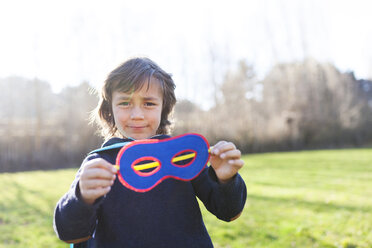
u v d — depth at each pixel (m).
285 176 8.62
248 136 21.52
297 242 3.12
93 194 0.81
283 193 5.98
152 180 0.95
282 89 23.78
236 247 3.01
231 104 21.39
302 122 23.61
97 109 1.36
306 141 24.16
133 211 1.00
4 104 16.62
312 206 4.76
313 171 9.66
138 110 1.10
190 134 1.03
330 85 25.83
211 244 1.09
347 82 27.36
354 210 4.39
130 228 0.98
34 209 5.08
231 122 20.95
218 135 20.56
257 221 3.96
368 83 30.44
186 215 1.06
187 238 1.02
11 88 16.86
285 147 22.70
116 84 1.12
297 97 23.86
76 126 16.70
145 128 1.13
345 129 25.41
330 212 4.32
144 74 1.12
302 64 25.31
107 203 1.03
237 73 22.22
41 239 3.43
